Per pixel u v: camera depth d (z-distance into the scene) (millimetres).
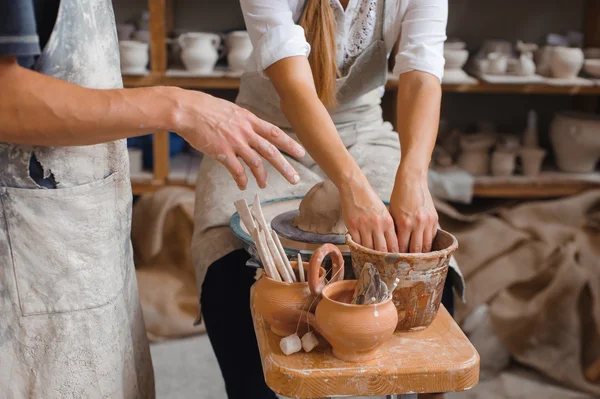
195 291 2631
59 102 999
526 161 3008
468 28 3299
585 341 2416
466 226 2750
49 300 1131
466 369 1041
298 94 1342
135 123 1026
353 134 1755
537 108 3395
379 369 1025
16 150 1075
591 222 2717
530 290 2514
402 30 1564
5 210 1090
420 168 1283
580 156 3014
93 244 1151
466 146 3021
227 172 1650
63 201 1109
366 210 1193
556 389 2326
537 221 2748
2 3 929
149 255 2680
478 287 2494
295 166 1696
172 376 2371
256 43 1458
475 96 3389
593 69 2941
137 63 2762
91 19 1100
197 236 1534
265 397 1516
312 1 1490
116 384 1230
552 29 3303
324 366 1033
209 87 3012
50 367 1151
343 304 1008
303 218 1374
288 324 1103
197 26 3219
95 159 1145
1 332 1127
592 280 2416
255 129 1085
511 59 2969
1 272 1109
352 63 1649
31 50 963
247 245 1312
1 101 991
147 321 2539
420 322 1134
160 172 2902
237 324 1506
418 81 1468
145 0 3197
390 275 1096
